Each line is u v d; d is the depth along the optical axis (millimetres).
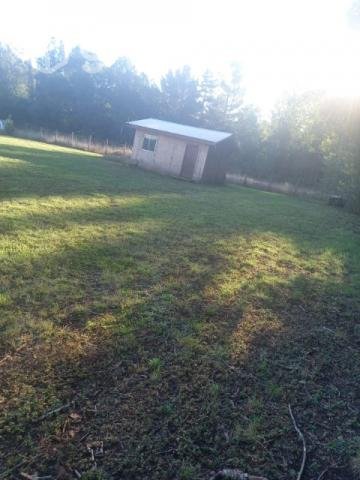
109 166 16906
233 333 3732
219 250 6531
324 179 21438
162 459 2174
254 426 2514
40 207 7125
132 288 4344
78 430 2283
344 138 19312
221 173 20500
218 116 53156
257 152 35125
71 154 18703
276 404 2801
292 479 2182
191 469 2125
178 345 3324
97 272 4613
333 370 3400
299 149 32875
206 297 4465
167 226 7496
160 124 21422
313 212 14234
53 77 48156
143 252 5637
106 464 2090
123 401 2568
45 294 3830
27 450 2107
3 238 5172
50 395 2510
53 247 5145
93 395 2582
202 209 10141
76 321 3453
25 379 2619
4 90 45938
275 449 2375
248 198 14977
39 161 13266
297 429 2570
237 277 5352
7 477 1938
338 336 4090
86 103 48406
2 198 7277
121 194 10102
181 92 54875
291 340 3822
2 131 26078
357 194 16750
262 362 3305
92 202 8414
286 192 21359
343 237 9930
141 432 2332
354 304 5121
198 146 18578
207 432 2416
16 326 3189
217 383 2910
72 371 2775
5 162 11430
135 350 3158
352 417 2793
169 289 4488
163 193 11867
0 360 2779
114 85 50562
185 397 2697
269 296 4871
